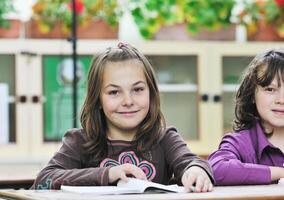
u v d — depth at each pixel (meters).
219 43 3.71
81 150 1.88
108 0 3.75
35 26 3.68
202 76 3.69
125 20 3.88
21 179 2.19
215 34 3.83
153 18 3.80
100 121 1.89
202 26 3.81
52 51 3.59
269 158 2.02
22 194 1.44
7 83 3.57
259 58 2.05
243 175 1.83
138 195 1.37
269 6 3.85
